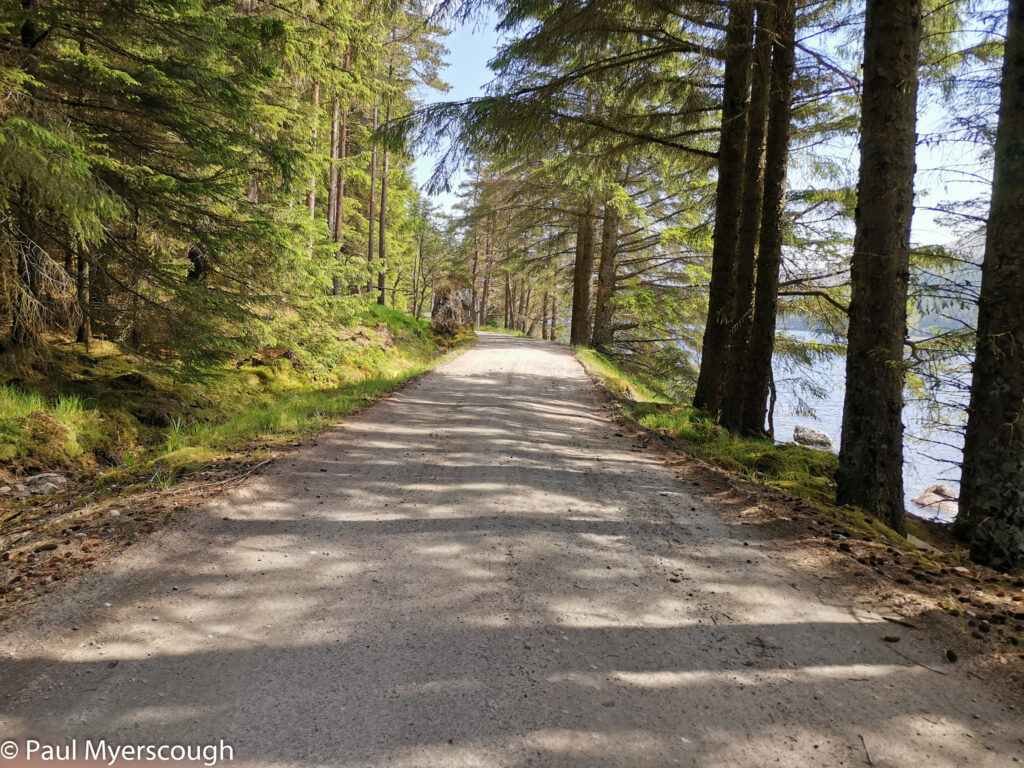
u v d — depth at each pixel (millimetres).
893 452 5676
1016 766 2066
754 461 7695
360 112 24984
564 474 6023
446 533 4281
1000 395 4625
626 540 4266
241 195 9445
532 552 3975
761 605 3305
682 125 10469
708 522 4715
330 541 4086
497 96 8195
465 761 2035
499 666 2631
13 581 3311
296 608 3135
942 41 8531
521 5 7883
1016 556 4469
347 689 2439
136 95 7867
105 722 2191
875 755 2113
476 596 3316
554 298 40375
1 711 2234
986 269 4777
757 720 2301
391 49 21547
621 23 8344
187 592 3275
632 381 18156
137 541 3875
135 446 8289
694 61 9648
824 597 3422
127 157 8734
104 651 2670
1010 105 4582
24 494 6105
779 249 9250
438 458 6480
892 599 3369
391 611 3123
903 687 2537
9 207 7336
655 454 7238
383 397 10719
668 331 21875
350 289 23203
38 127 5586
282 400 11625
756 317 9375
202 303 9102
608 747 2129
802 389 13203
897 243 5500
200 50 7750
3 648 2658
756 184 9266
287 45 10305
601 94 10219
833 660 2748
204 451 6324
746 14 8133
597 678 2559
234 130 9125
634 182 20031
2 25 6539
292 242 10930
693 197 14898
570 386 13305
